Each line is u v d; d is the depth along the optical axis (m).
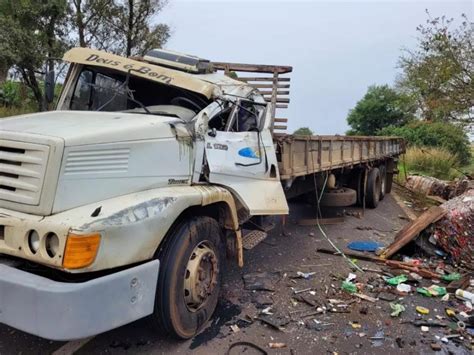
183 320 3.60
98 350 3.49
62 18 14.84
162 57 4.98
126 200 3.22
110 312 2.89
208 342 3.69
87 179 3.10
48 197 2.91
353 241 7.21
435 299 4.84
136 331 3.81
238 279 5.18
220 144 4.40
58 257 2.74
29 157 2.99
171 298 3.46
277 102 7.29
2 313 2.76
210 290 3.91
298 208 9.73
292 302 4.58
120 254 2.97
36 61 13.41
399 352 3.67
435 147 22.86
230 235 4.44
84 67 4.68
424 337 3.95
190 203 3.60
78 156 3.05
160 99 4.58
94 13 16.12
